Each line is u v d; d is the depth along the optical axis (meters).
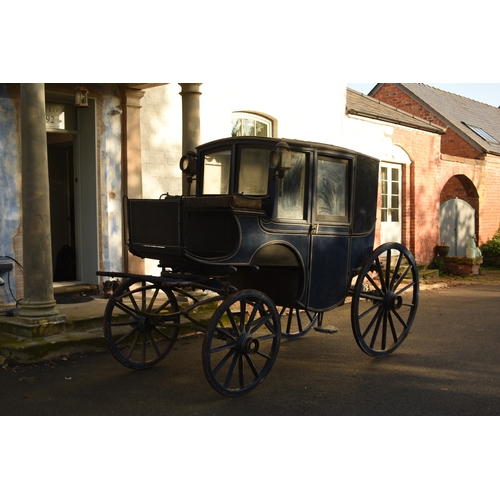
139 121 8.42
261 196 5.26
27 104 5.91
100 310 6.99
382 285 6.20
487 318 8.64
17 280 7.28
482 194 17.80
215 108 9.56
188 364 5.86
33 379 5.23
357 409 4.57
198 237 5.20
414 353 6.41
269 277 5.71
